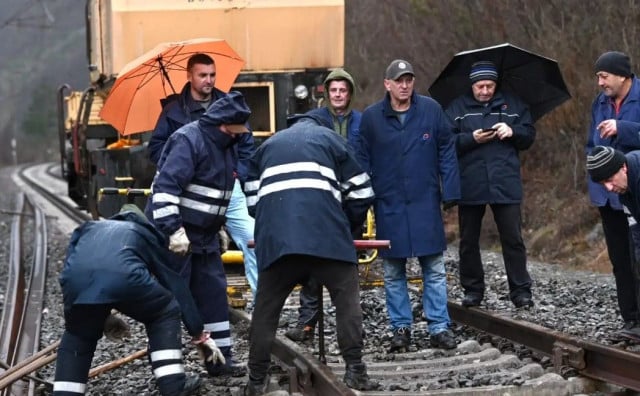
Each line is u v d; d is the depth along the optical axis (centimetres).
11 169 15950
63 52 15312
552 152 4181
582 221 3622
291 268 1493
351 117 1916
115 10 2828
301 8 2884
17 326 2467
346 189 1505
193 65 1809
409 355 1798
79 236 1472
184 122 1809
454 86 2192
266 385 1576
